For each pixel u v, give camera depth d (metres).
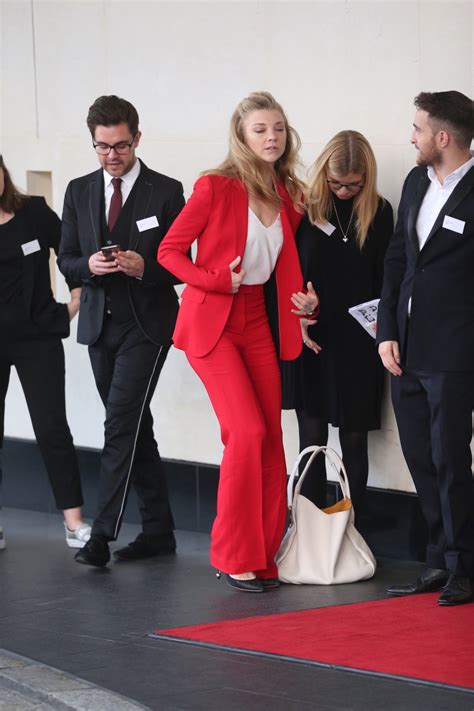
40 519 8.74
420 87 6.91
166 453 8.33
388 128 7.07
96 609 6.14
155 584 6.64
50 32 8.81
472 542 5.99
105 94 8.52
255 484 6.34
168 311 7.12
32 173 9.09
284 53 7.53
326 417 6.90
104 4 8.46
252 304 6.42
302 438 7.03
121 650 5.39
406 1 6.93
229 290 6.22
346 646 5.24
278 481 6.51
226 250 6.28
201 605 6.14
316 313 6.72
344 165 6.61
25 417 9.21
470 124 5.86
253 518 6.36
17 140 9.05
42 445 7.66
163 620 5.88
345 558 6.56
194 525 8.12
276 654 5.17
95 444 8.77
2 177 7.44
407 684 4.74
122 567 7.11
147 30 8.23
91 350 7.27
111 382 7.29
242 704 4.60
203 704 4.62
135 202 7.07
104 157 6.89
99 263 6.80
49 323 7.55
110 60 8.46
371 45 7.11
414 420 6.18
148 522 7.38
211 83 7.92
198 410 8.12
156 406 8.34
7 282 7.50
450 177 5.90
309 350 6.85
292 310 6.45
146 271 6.85
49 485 9.02
